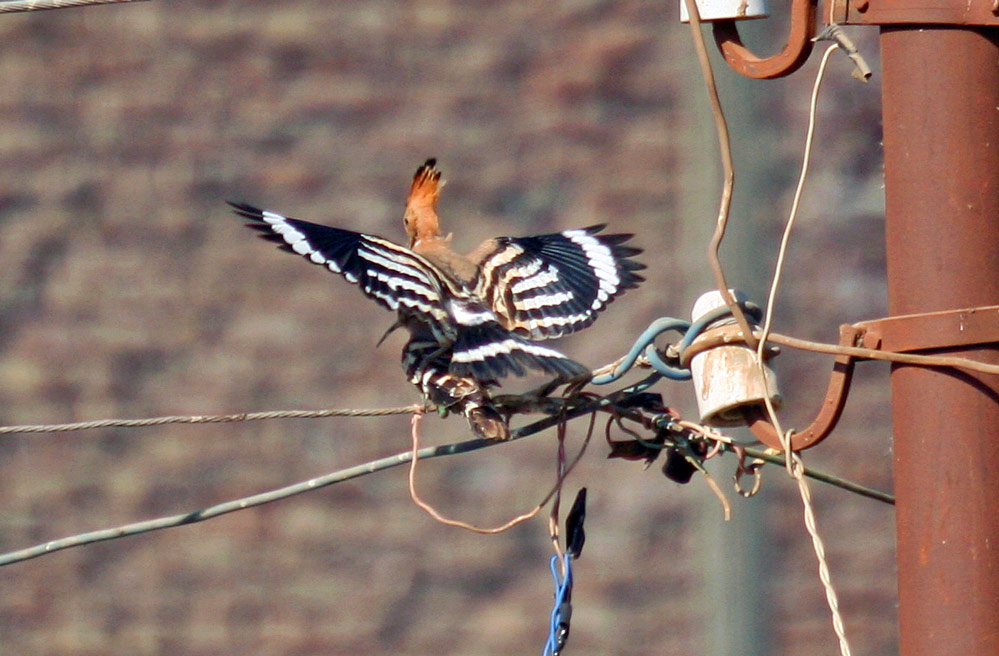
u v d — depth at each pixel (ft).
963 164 19.33
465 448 23.70
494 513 45.55
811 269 46.39
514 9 50.67
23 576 46.06
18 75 50.88
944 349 19.30
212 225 49.37
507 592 44.98
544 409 23.34
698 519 44.55
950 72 19.34
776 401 22.00
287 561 45.88
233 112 50.62
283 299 48.37
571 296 25.03
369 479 46.29
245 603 45.57
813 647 43.06
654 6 49.80
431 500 45.96
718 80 39.60
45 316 48.42
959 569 19.20
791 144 47.19
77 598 45.88
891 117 19.67
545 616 44.68
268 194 49.90
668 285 46.47
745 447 22.82
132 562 46.21
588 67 49.62
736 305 20.53
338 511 46.16
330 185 49.88
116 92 50.75
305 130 50.37
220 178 49.96
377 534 45.88
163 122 50.49
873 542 44.09
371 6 51.16
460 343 23.07
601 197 48.21
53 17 51.31
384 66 50.67
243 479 46.68
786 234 20.48
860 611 43.45
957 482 19.24
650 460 23.34
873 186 46.98
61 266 49.01
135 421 25.11
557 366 22.59
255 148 50.24
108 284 48.78
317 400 47.32
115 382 47.75
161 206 49.62
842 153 47.16
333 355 47.67
